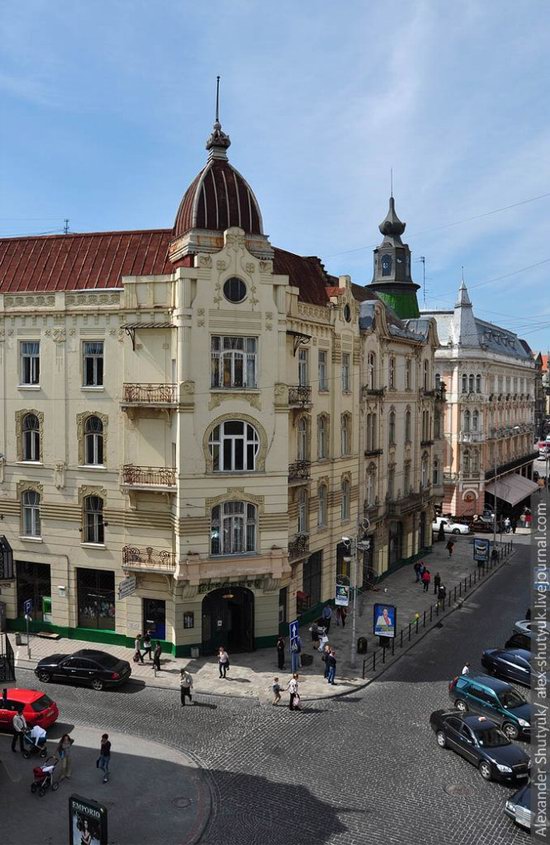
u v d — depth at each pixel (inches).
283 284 1286.9
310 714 1060.5
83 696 1117.1
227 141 1349.7
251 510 1298.0
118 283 1353.3
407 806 808.3
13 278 1427.2
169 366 1274.6
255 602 1323.8
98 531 1360.7
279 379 1293.1
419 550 2230.6
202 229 1277.1
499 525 2787.9
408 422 2097.7
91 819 682.8
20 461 1395.2
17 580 1418.6
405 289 2539.4
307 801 820.0
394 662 1296.8
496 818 785.6
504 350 3376.0
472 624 1537.9
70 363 1343.5
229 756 926.4
